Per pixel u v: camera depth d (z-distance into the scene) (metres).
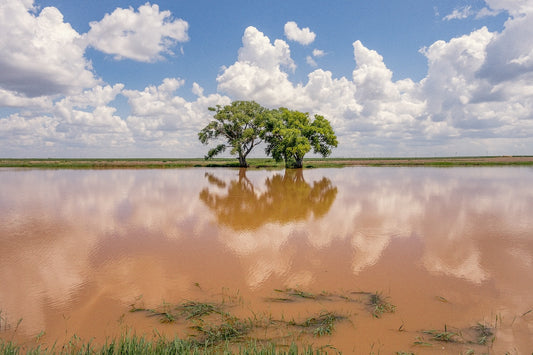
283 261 8.36
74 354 4.51
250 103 57.25
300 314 5.67
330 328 5.14
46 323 5.43
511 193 20.22
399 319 5.49
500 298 6.21
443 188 23.20
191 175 38.62
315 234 10.93
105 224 12.49
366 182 28.34
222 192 22.23
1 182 29.20
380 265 8.02
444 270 7.66
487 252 8.89
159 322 5.45
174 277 7.35
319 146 53.69
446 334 4.95
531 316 5.54
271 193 21.56
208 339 4.87
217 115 54.47
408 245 9.60
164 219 13.41
